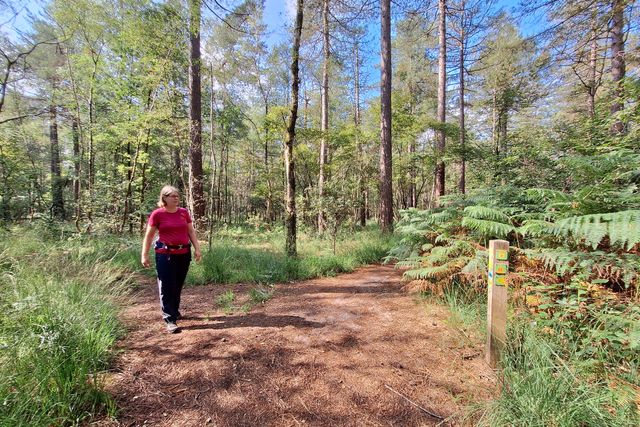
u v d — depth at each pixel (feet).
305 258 20.16
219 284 16.02
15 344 6.51
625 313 7.23
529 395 5.57
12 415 5.02
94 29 26.30
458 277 12.34
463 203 16.61
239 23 21.21
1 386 5.37
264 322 10.69
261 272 17.39
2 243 17.67
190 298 13.50
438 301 12.00
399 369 7.63
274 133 36.09
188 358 8.19
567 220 8.63
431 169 47.37
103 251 19.53
